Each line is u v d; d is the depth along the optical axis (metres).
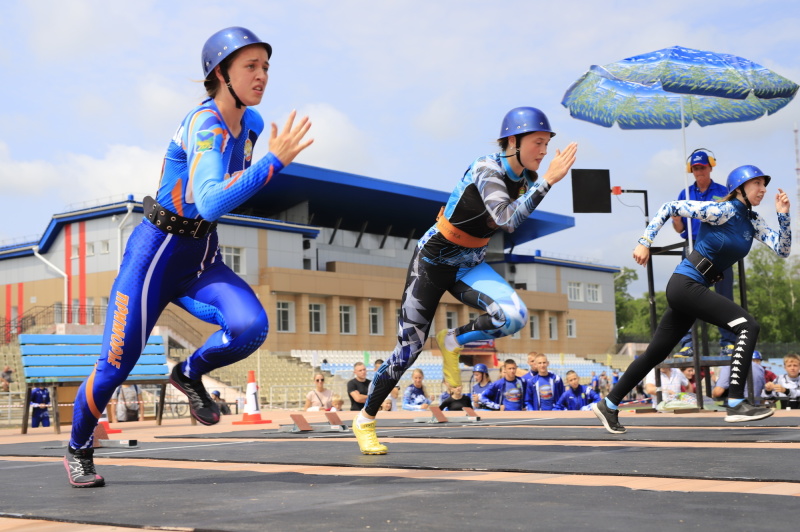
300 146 3.60
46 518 3.05
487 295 5.19
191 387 4.19
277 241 46.91
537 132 4.94
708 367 10.73
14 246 45.97
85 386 4.07
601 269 70.69
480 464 4.43
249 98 3.91
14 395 26.41
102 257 41.66
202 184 3.72
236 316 4.02
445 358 5.46
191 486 3.91
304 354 44.91
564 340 65.81
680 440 5.43
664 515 2.68
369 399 5.34
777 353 38.69
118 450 6.46
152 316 4.10
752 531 2.38
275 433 7.91
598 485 3.48
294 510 2.99
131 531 2.77
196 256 4.09
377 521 2.70
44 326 37.81
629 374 6.09
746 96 9.70
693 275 6.04
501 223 4.82
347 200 55.97
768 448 4.81
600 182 11.26
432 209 59.09
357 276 50.62
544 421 8.49
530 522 2.61
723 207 5.91
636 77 9.82
